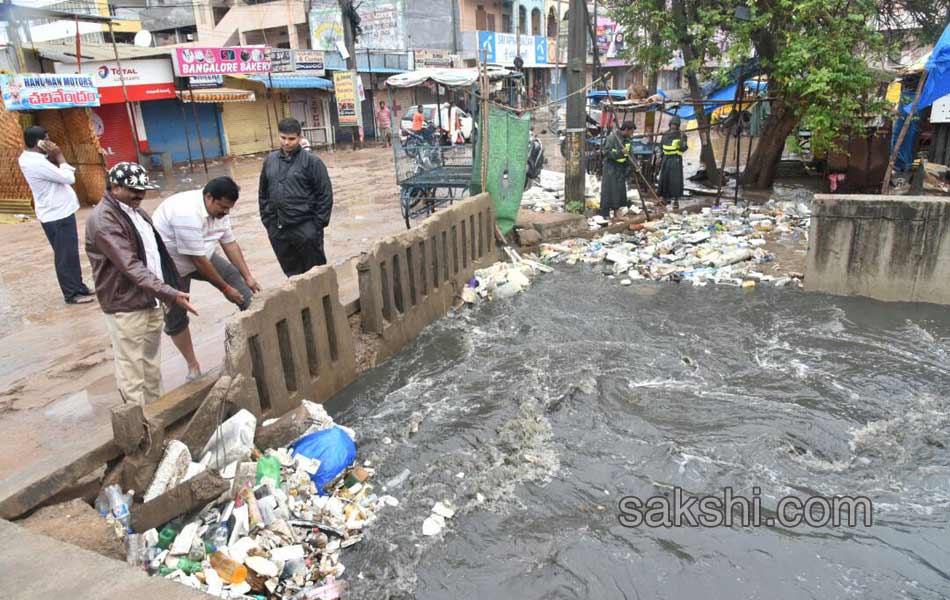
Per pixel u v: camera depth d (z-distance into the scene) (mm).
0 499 3553
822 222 7992
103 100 19078
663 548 4000
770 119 14180
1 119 13352
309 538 4027
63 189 7383
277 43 34438
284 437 4715
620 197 11539
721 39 15031
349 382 6191
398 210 13031
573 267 9727
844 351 6605
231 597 3447
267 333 5000
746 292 8359
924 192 12664
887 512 4281
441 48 34500
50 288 8414
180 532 3832
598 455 4984
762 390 5875
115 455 4168
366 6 33500
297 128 6180
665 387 5988
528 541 4098
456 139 14578
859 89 11492
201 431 4379
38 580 2986
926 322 7254
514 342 7145
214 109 24438
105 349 6281
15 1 15961
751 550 3969
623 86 42188
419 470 4852
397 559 3963
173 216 4895
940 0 14914
